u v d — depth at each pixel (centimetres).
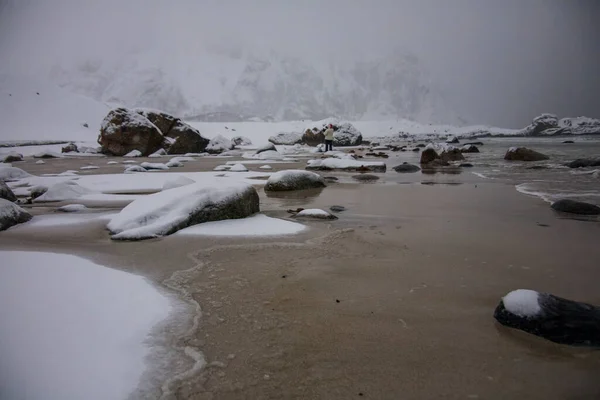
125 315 272
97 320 262
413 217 592
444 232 500
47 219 610
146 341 240
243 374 209
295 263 389
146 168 1412
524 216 587
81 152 2438
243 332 253
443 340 242
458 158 1625
